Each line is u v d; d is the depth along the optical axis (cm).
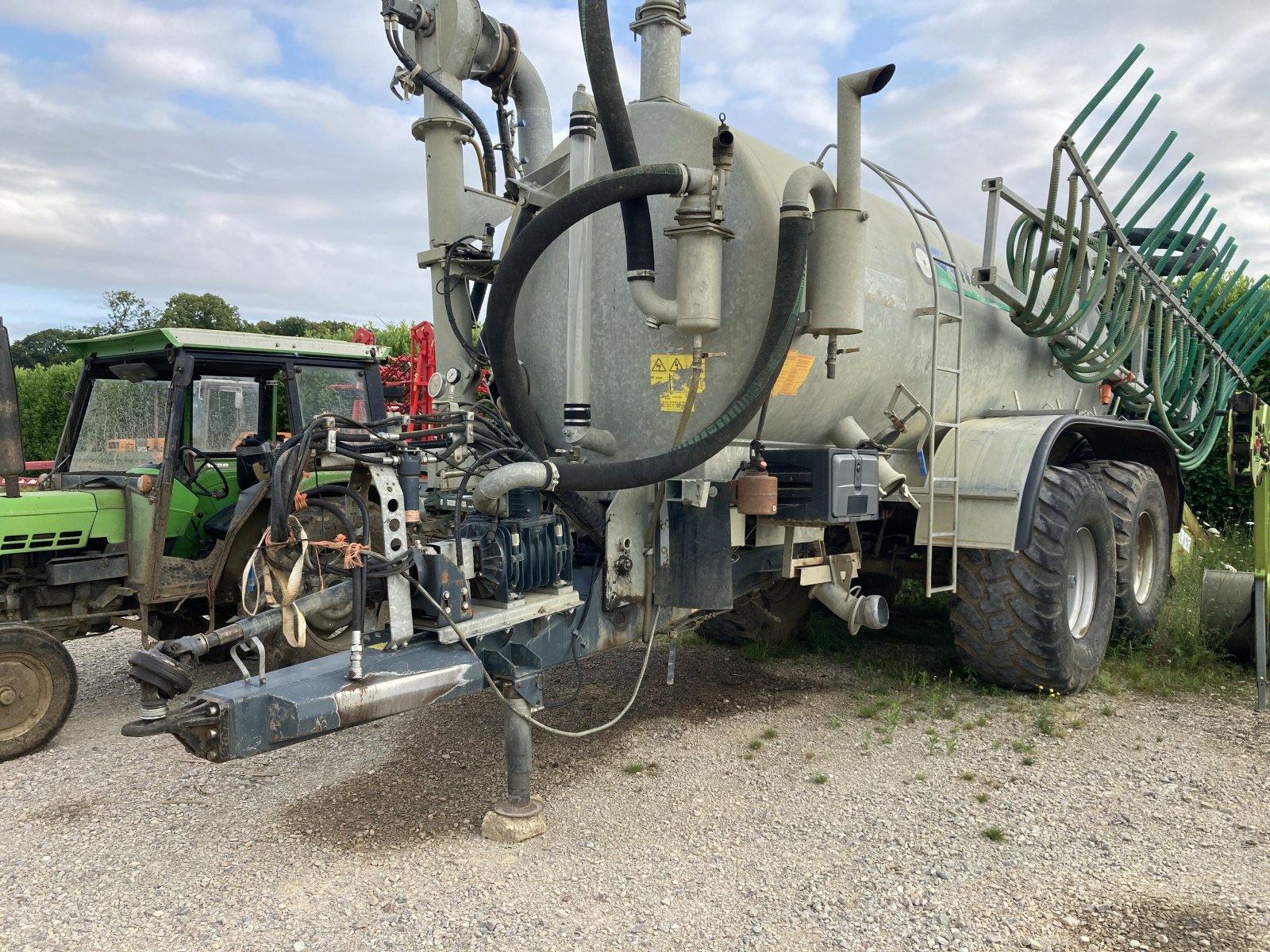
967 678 471
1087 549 468
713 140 301
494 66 402
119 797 331
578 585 323
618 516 322
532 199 351
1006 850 282
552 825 300
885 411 408
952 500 425
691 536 325
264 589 263
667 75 340
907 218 429
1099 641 461
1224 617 500
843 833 295
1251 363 681
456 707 430
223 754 230
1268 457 470
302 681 248
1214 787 331
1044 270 449
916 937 233
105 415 523
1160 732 392
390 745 380
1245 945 228
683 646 547
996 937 232
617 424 340
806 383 349
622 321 335
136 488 447
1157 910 245
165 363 490
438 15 370
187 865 275
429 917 242
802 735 390
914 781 339
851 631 408
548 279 354
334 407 526
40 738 381
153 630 473
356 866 272
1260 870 267
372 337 699
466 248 373
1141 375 579
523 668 294
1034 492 413
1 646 372
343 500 433
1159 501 547
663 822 303
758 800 322
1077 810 312
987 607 427
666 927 238
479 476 307
